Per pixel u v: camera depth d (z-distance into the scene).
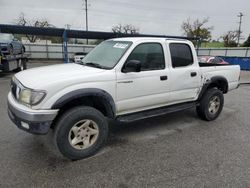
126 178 3.12
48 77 3.35
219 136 4.62
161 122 5.36
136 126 5.07
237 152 3.92
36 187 2.89
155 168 3.37
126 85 3.86
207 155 3.79
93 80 3.51
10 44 12.26
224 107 7.01
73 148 3.48
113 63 3.86
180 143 4.24
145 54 4.14
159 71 4.29
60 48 32.56
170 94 4.55
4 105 6.50
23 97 3.26
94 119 3.61
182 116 5.84
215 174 3.24
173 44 4.57
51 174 3.16
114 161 3.54
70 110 3.43
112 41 4.55
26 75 3.64
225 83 5.67
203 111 5.37
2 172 3.18
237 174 3.25
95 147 3.69
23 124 3.25
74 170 3.28
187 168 3.38
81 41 35.97
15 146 3.95
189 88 4.89
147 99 4.20
